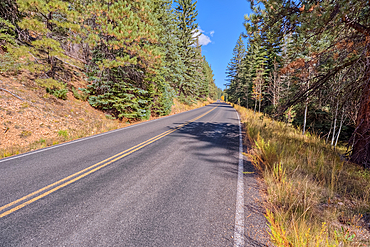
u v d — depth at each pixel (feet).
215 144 21.13
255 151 17.71
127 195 9.57
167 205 8.71
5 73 30.09
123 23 33.53
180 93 89.30
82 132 26.32
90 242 6.32
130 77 42.29
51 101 31.40
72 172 12.25
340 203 9.02
